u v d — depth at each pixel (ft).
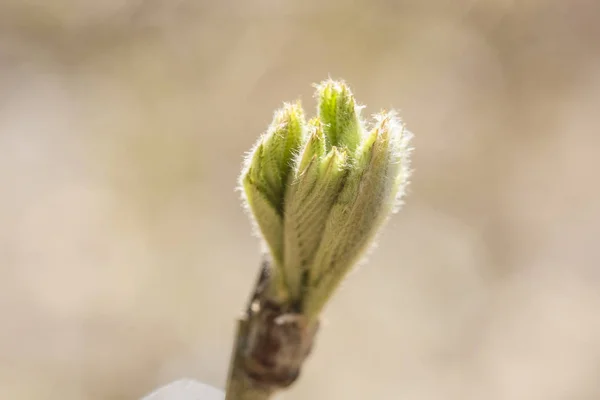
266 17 2.02
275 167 0.48
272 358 0.50
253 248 1.67
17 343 1.45
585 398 1.48
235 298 1.58
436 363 1.53
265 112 1.88
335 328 1.55
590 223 1.74
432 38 2.01
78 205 1.67
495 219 1.76
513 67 2.00
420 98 1.92
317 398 1.45
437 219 1.74
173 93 1.89
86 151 1.77
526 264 1.69
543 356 1.54
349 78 1.94
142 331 1.51
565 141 1.89
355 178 0.47
